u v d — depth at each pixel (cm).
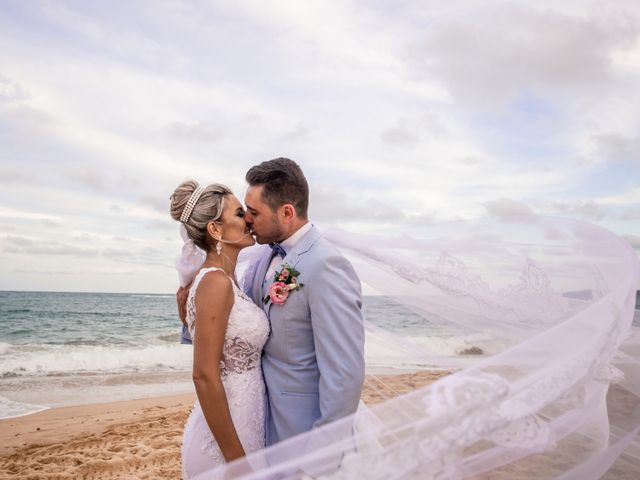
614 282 236
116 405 773
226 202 243
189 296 234
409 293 264
